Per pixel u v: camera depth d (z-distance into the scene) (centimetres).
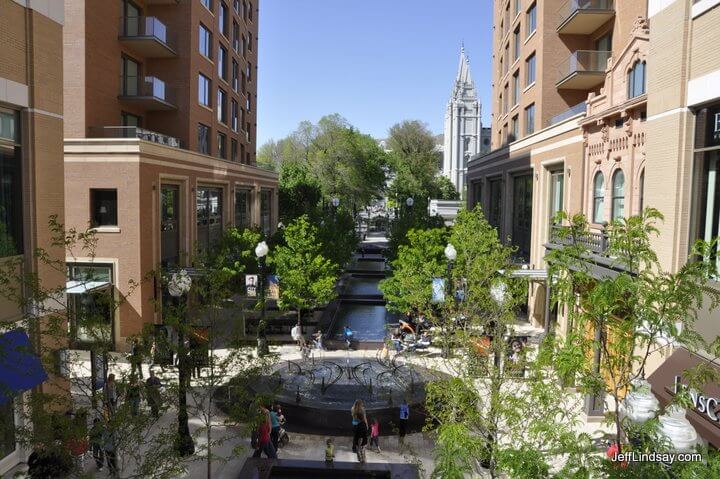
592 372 695
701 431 1005
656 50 1370
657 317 610
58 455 959
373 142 8781
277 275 2714
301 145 9062
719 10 1147
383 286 2616
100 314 1096
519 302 1272
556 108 2981
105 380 1011
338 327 3075
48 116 1482
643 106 1770
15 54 1376
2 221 1362
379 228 11838
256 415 1234
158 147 2645
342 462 1423
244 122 4931
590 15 2608
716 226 1193
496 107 4481
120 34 2866
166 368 1274
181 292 1410
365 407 1727
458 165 13525
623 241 666
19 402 1081
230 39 4222
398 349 2402
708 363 706
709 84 1174
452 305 1323
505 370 1052
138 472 1059
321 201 7756
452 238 2202
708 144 1215
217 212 3872
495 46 4525
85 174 2442
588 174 2250
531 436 776
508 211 3612
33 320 1019
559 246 2106
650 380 1173
